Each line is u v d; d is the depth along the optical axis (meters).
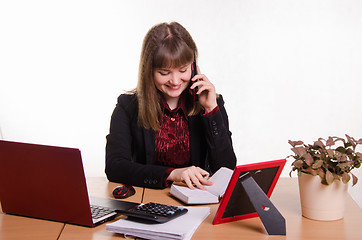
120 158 1.87
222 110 2.01
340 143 4.39
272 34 4.41
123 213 1.33
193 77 1.82
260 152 4.51
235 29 4.44
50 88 4.57
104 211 1.41
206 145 1.97
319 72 4.41
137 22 4.51
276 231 1.26
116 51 4.55
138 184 1.74
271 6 4.38
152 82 1.85
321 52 4.38
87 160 4.60
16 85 4.55
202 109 1.92
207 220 1.37
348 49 4.35
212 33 4.46
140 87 1.89
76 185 1.30
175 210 1.36
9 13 4.47
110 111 4.61
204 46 4.48
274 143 4.50
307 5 4.34
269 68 4.45
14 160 1.38
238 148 4.53
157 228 1.23
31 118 4.58
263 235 1.26
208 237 1.24
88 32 4.52
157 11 4.48
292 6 4.36
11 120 4.57
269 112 4.50
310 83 4.43
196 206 1.51
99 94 4.59
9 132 4.59
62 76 4.56
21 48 4.51
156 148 1.96
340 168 1.32
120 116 1.99
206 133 1.86
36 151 1.33
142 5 4.49
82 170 1.27
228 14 4.43
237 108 4.51
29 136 4.60
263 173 1.38
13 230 1.32
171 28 1.78
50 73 4.55
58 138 4.61
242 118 4.51
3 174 1.41
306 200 1.37
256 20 4.41
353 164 1.34
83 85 4.58
